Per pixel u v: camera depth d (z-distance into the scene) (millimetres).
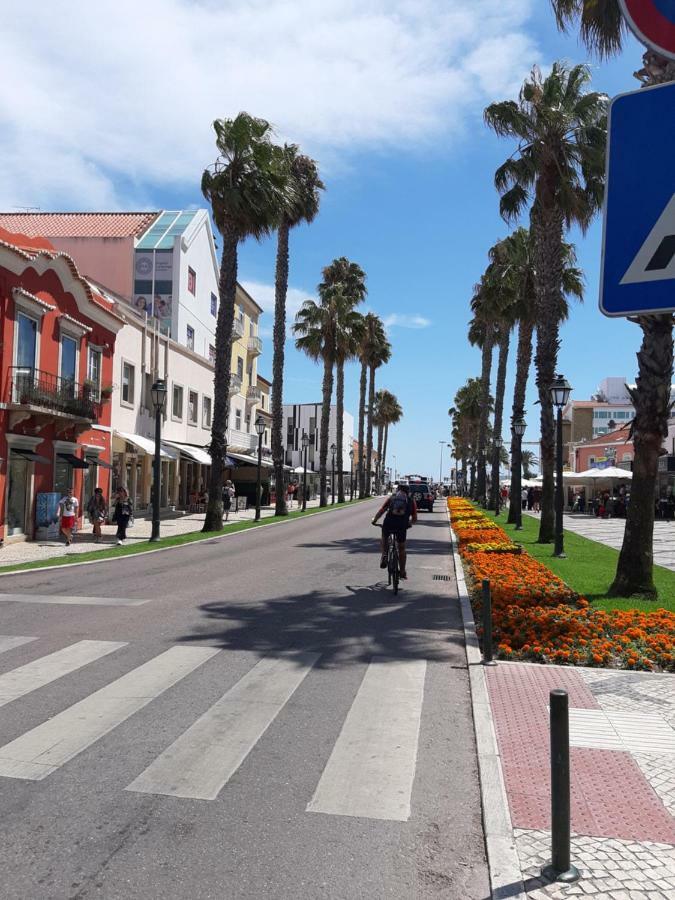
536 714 5641
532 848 3561
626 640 7652
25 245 20828
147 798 4129
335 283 49156
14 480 20094
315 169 36625
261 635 8398
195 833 3736
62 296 22078
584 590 11586
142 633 8438
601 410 81938
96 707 5715
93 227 38688
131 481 30547
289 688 6305
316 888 3254
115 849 3561
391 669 7000
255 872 3377
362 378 68938
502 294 30141
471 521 27406
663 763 4660
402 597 11367
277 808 4039
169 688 6250
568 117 19656
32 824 3805
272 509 45594
